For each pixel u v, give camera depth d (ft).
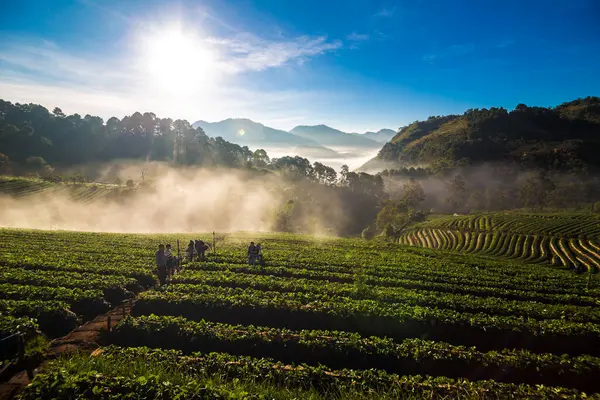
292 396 29.71
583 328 52.60
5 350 37.29
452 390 34.30
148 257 92.68
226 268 84.69
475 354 42.50
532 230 311.27
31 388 27.35
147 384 28.09
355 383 34.53
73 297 54.49
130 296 64.49
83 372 28.94
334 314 53.52
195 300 55.93
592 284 104.47
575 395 33.73
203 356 40.11
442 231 336.70
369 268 95.96
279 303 55.88
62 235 135.74
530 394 33.96
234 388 29.60
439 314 54.24
